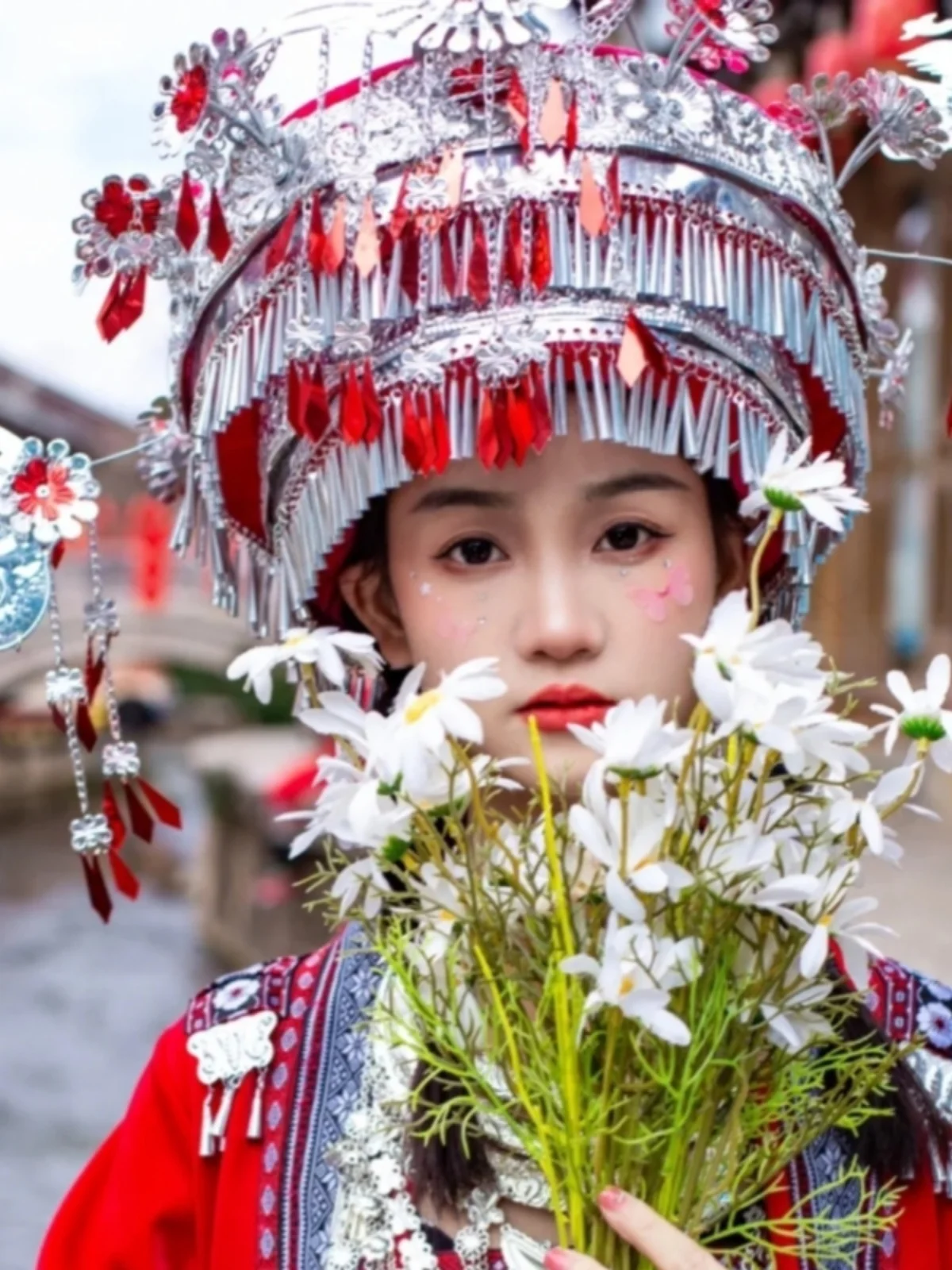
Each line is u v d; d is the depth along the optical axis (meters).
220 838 10.05
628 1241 1.09
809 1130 1.16
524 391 1.20
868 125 1.35
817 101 1.34
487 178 1.22
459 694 1.09
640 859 1.05
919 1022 1.37
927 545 11.45
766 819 1.11
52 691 1.33
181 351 1.38
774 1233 1.25
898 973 1.39
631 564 1.29
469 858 1.11
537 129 1.21
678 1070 1.11
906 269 4.02
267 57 1.25
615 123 1.23
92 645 1.34
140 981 10.22
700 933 1.09
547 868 1.14
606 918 1.11
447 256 1.22
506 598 1.28
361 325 1.22
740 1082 1.13
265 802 8.55
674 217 1.24
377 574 1.39
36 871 15.78
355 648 1.17
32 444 1.32
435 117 1.22
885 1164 1.28
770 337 1.29
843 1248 1.26
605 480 1.26
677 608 1.29
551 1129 1.12
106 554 13.45
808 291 1.31
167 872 13.07
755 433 1.28
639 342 1.19
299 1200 1.31
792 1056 1.16
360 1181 1.30
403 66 1.27
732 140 1.27
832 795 1.12
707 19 1.23
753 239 1.27
